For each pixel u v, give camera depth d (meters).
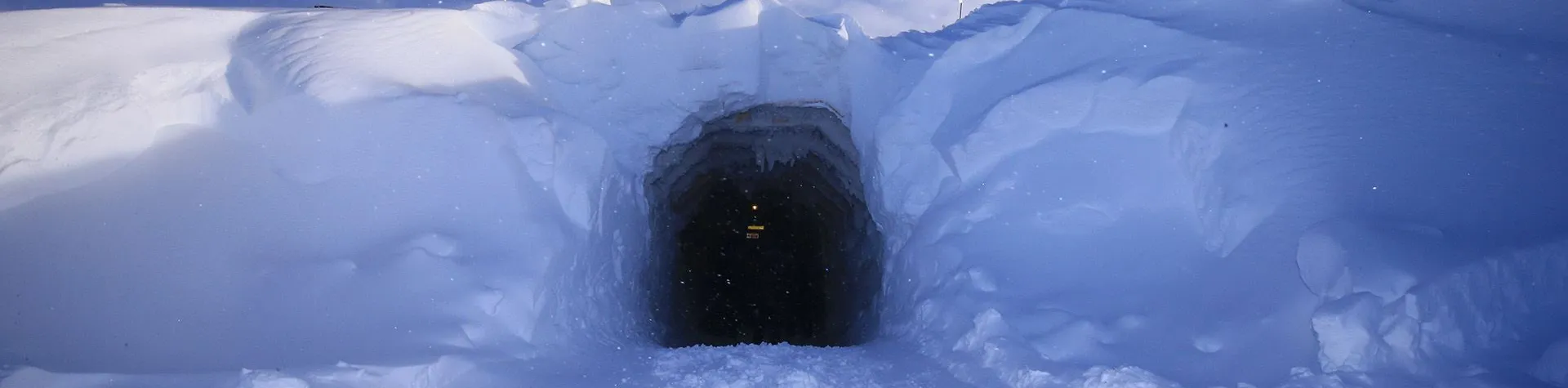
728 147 12.46
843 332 12.02
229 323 7.09
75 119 8.21
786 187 13.40
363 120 8.83
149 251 7.57
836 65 11.38
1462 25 9.01
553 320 8.10
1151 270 7.92
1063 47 10.02
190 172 8.38
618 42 10.91
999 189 9.11
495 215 8.38
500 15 10.71
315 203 8.21
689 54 11.09
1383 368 5.85
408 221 8.16
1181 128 8.65
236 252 7.71
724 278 14.57
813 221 13.95
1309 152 7.66
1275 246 7.27
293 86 8.94
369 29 9.78
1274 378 6.20
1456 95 7.83
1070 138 9.25
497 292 7.62
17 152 7.93
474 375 6.77
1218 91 8.72
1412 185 7.04
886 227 10.68
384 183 8.45
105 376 6.00
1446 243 6.26
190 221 7.90
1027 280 8.14
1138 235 8.32
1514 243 6.07
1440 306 5.80
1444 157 7.21
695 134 11.67
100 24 9.43
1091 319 7.41
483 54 10.07
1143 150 8.93
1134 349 7.02
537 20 10.84
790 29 11.18
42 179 7.98
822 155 12.44
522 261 8.06
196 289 7.33
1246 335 6.76
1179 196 8.54
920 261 9.16
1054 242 8.48
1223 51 9.15
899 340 8.55
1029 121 9.39
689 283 13.54
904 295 9.38
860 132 11.12
